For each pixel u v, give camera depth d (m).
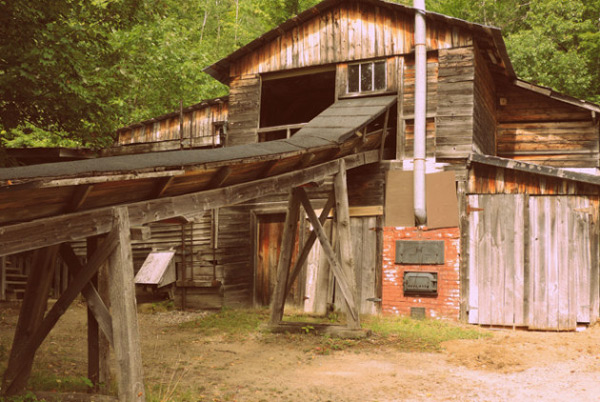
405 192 12.52
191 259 14.70
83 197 5.45
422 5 12.20
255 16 35.94
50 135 21.22
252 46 14.27
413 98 12.68
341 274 10.19
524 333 11.09
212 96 26.78
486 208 11.94
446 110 12.24
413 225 12.34
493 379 7.61
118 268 5.64
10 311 13.18
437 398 6.71
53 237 5.21
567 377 7.64
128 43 22.39
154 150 16.03
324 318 12.26
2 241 4.82
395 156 13.43
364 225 12.79
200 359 8.73
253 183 8.07
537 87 13.90
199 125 15.71
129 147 16.23
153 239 15.34
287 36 14.06
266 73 14.31
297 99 16.39
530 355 8.81
